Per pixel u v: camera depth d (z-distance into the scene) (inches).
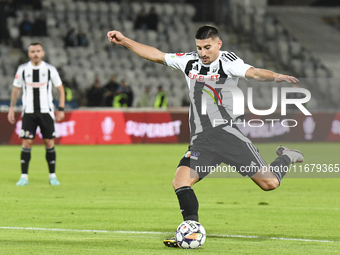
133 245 544.7
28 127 1061.8
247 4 3688.5
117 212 766.5
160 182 1146.7
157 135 2321.6
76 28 3196.4
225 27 3663.9
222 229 645.9
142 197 926.4
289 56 3430.1
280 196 960.3
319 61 3385.8
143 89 2977.4
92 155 1788.9
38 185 1079.6
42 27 3006.9
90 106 2588.6
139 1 3818.9
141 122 2295.8
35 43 1034.1
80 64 2965.1
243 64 570.3
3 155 1761.8
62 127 2191.2
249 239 585.3
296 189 1061.8
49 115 1063.6
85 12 3348.9
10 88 2709.2
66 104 2488.9
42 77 1047.6
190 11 3609.7
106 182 1140.5
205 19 3715.6
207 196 954.7
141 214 750.5
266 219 718.5
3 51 2938.0
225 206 835.4
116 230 633.0
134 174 1294.3
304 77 3321.9
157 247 535.5
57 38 3105.3
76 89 2881.4
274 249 530.9
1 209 785.6
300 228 654.5
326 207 831.7
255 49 3484.3
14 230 627.8
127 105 2600.9
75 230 630.5
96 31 3191.4
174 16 3563.0
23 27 2982.3
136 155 1802.4
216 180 1203.2
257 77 562.9
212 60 576.7
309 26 3850.9
